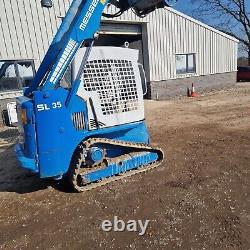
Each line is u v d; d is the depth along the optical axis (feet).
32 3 36.14
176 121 32.12
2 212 14.07
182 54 53.93
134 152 17.69
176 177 16.84
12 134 30.42
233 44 62.39
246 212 12.85
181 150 21.81
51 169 14.33
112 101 15.92
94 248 10.99
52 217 13.32
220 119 31.86
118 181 16.61
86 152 15.17
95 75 15.31
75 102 14.71
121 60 16.24
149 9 17.25
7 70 35.60
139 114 17.10
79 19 14.62
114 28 46.60
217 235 11.35
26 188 16.63
